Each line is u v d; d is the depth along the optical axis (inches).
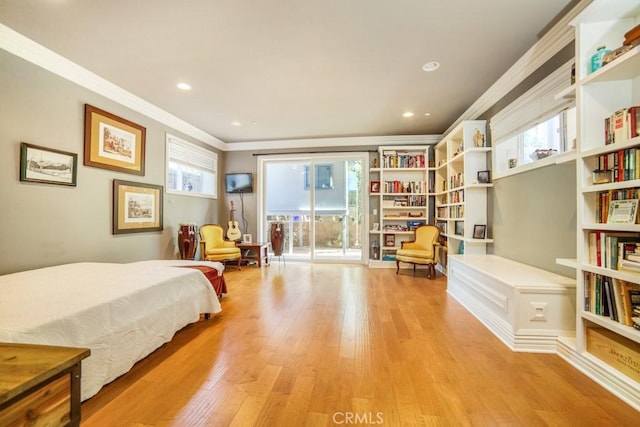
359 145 224.7
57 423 30.2
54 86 107.7
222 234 209.5
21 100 97.3
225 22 85.7
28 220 100.1
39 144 103.0
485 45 97.7
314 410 57.4
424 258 177.2
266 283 163.9
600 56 67.1
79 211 118.3
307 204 239.5
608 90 68.5
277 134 214.5
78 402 32.9
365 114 168.9
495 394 62.2
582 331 71.0
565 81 91.0
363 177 226.7
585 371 69.3
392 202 218.2
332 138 225.0
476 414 56.0
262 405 58.9
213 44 97.3
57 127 109.0
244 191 236.2
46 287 77.0
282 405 58.9
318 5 78.4
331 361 76.5
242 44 97.3
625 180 60.8
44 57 101.8
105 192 130.6
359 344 86.4
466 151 143.7
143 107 149.7
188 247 176.1
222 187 239.0
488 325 97.9
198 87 131.7
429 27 88.0
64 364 30.6
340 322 104.2
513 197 122.2
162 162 167.9
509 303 85.4
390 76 120.5
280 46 98.4
